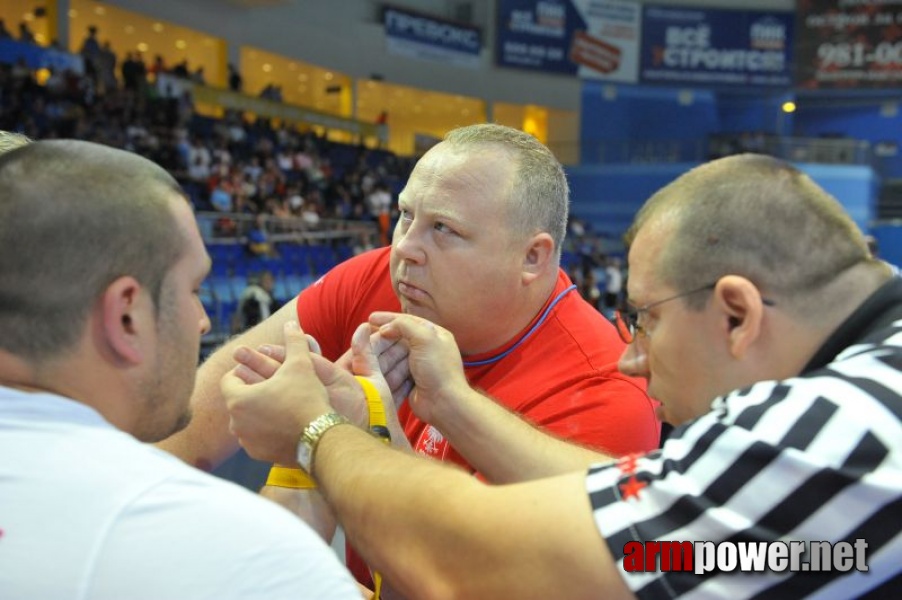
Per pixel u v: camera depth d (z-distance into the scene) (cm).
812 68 1919
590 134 1956
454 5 1914
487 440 114
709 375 87
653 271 90
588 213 1784
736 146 1667
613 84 1955
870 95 1984
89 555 63
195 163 1109
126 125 1059
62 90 1012
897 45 1864
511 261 131
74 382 76
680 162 1722
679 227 87
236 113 1341
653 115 1981
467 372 146
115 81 1172
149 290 78
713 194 85
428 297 133
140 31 1495
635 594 72
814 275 82
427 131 2130
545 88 1920
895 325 79
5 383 75
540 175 133
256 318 731
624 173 1756
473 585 79
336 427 100
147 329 79
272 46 1550
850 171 1623
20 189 74
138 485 67
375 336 125
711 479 72
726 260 83
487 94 1877
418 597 84
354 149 1561
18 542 63
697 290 85
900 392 71
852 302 82
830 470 68
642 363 99
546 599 75
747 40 1939
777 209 83
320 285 160
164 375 82
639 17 1938
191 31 1448
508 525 77
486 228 128
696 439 76
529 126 2019
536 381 138
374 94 1873
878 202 1769
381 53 1730
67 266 73
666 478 75
